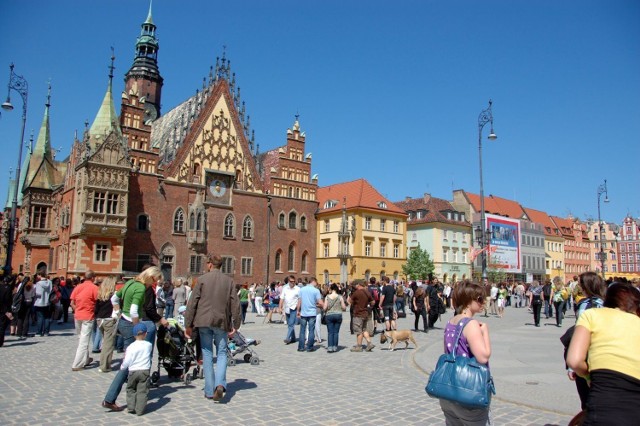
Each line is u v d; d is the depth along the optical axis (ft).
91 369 44.91
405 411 31.35
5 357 50.93
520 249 347.56
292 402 33.50
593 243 489.26
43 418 28.84
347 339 71.97
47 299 71.67
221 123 204.95
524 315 122.62
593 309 17.37
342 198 237.45
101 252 162.71
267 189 218.79
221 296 33.94
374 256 231.50
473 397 17.33
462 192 318.65
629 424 14.88
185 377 39.14
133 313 38.52
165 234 183.52
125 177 167.32
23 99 123.44
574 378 22.04
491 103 123.54
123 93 181.27
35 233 192.95
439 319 108.06
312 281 61.62
